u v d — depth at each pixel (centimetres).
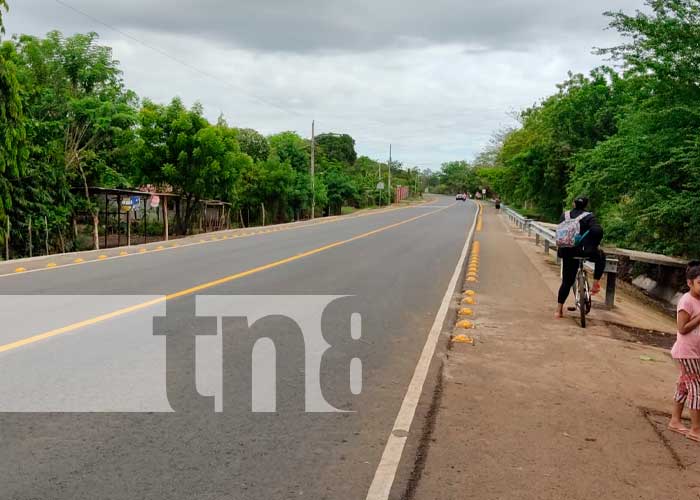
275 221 4247
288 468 409
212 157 2864
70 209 2059
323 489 381
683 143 1339
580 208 938
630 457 447
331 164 6206
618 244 2023
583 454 449
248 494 372
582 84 3250
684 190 1352
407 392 571
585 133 3278
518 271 1509
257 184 3972
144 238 2617
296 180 4475
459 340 782
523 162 3672
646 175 1452
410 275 1373
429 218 4447
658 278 1669
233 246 1923
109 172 2591
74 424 468
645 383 640
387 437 465
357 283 1222
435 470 414
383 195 8075
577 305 962
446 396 568
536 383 619
